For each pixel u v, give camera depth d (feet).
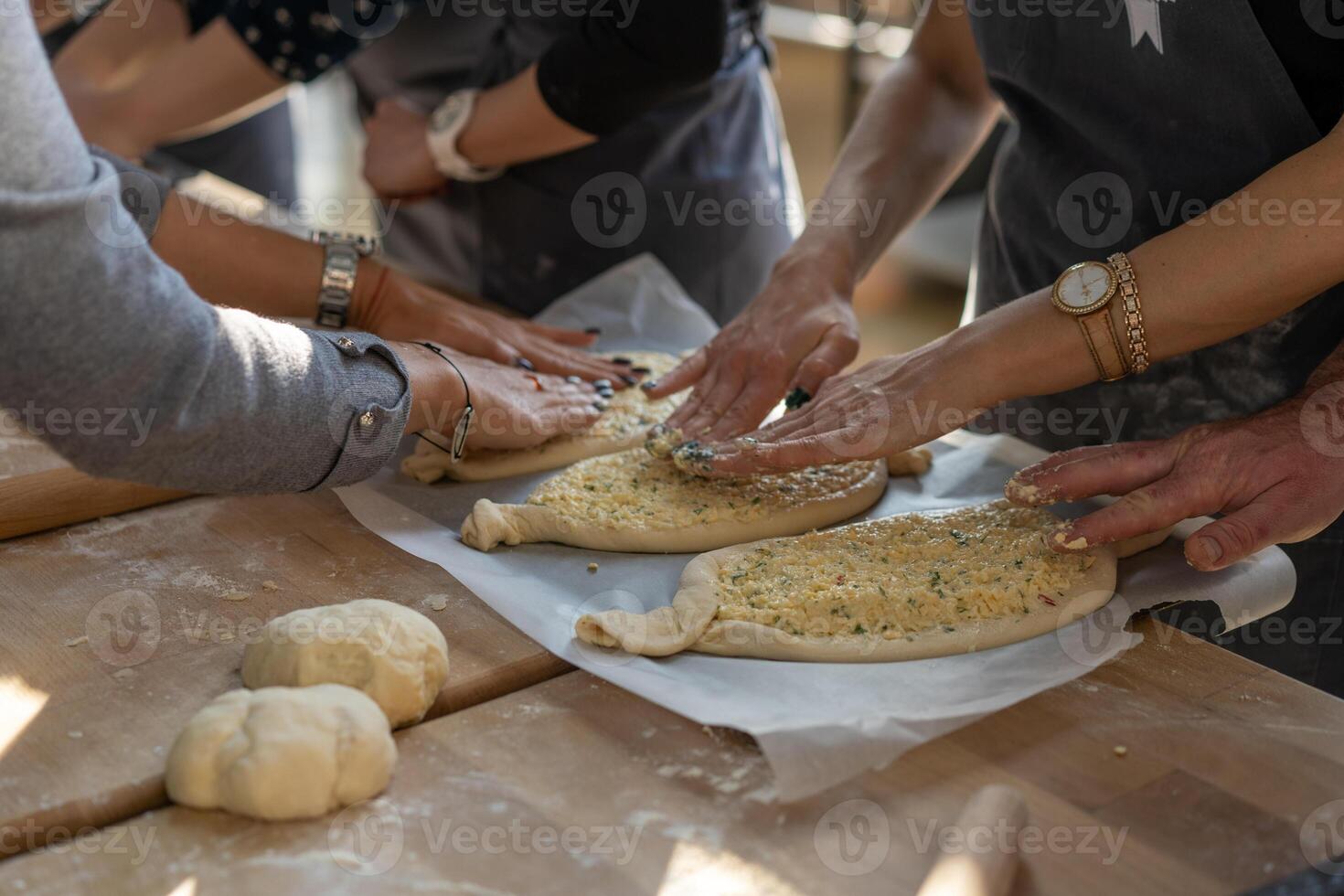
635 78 5.23
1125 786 2.70
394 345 4.06
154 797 2.66
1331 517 3.28
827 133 12.85
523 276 6.75
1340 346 3.67
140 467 2.85
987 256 5.15
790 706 2.94
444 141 5.90
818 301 4.68
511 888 2.37
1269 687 3.10
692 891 2.36
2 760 2.72
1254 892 2.34
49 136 2.43
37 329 2.49
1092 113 4.22
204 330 2.85
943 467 4.52
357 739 2.60
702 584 3.53
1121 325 3.47
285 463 3.16
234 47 6.50
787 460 3.74
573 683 3.13
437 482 4.43
